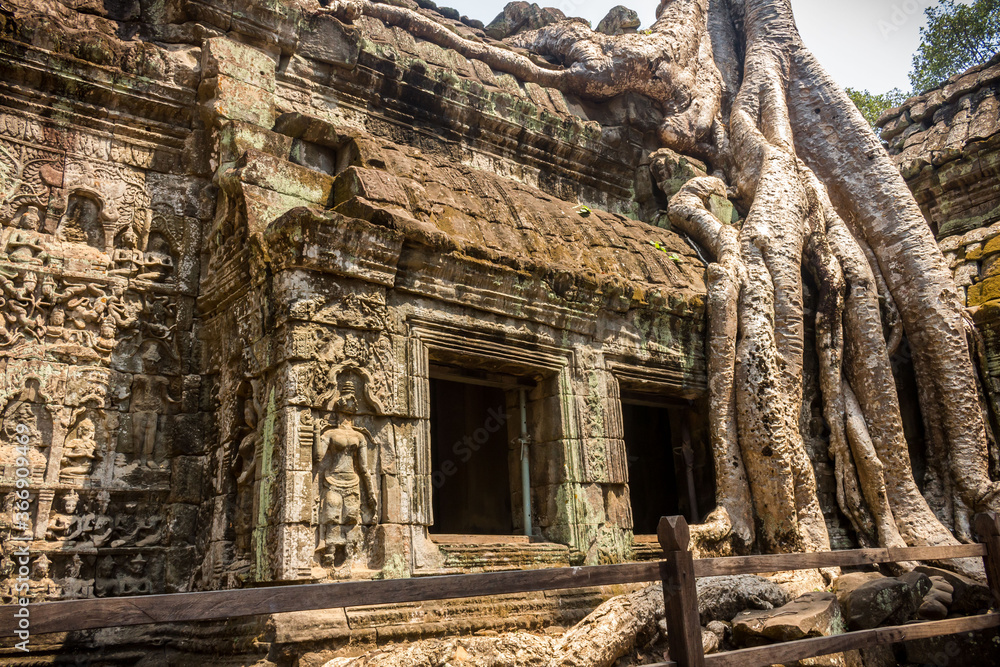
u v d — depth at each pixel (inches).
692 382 342.3
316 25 337.7
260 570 219.6
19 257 258.5
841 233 407.8
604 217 372.8
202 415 279.7
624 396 336.8
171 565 259.4
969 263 456.1
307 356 228.1
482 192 317.7
